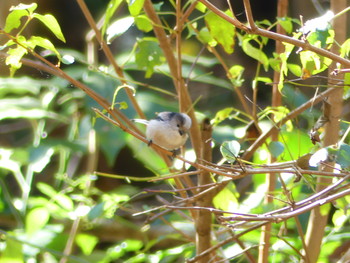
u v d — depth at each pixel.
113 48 14.93
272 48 14.30
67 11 15.14
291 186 6.89
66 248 9.05
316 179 7.01
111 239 10.37
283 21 6.52
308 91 11.16
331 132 6.23
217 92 14.70
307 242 6.73
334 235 7.92
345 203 6.44
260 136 6.96
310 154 5.64
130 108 9.91
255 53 6.68
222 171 6.13
